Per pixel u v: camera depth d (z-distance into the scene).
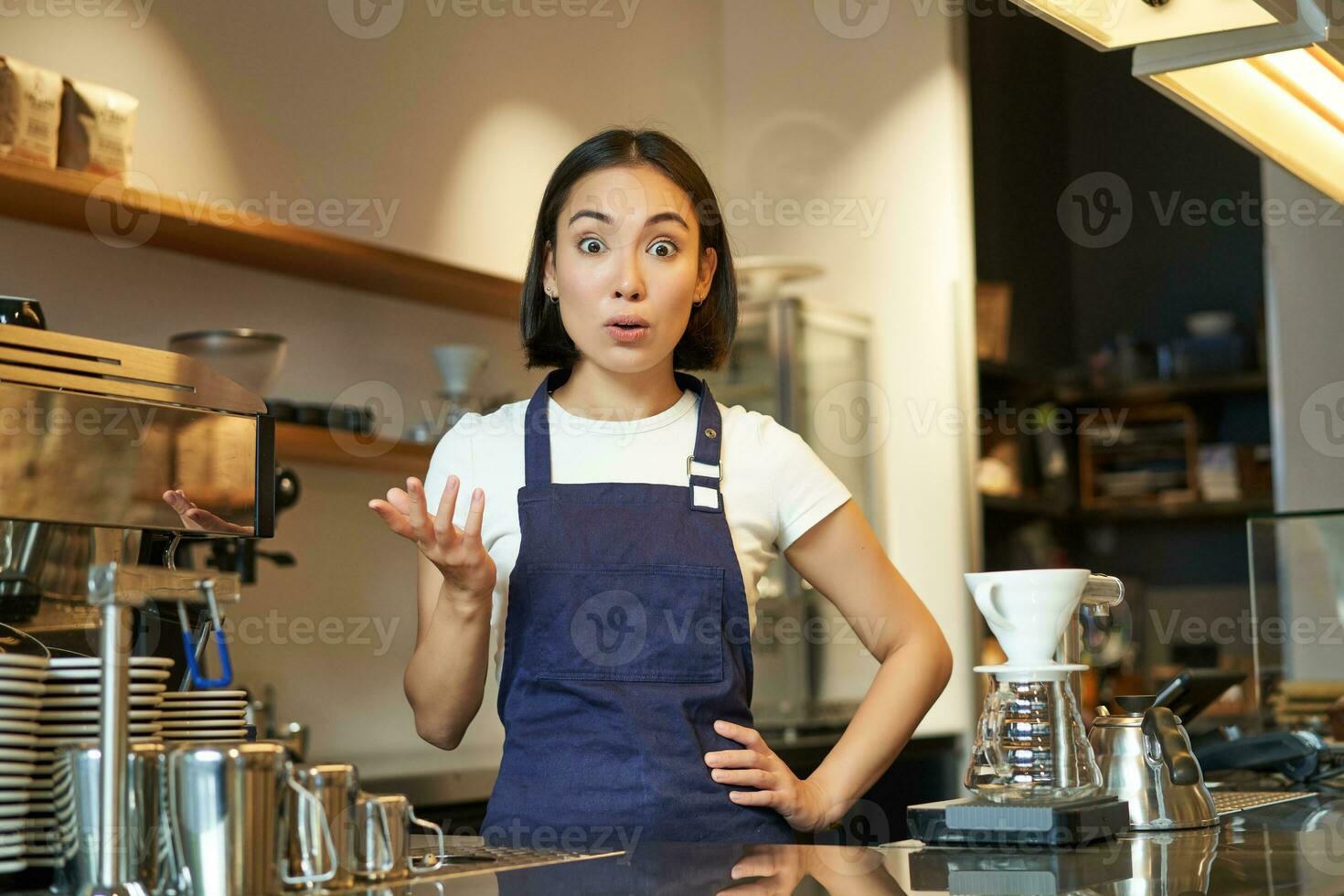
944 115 4.05
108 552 1.24
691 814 1.36
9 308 1.20
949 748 3.77
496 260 3.51
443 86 3.40
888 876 1.06
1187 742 1.39
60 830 1.02
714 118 4.38
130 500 1.18
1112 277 5.32
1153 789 1.37
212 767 0.94
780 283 3.86
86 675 1.12
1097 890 0.99
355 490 3.15
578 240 1.48
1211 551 4.98
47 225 2.56
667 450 1.54
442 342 3.39
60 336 1.15
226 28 2.88
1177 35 1.69
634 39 4.05
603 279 1.45
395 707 3.22
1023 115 5.08
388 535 3.23
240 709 1.27
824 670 3.96
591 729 1.39
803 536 1.59
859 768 1.52
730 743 1.43
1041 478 4.82
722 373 3.85
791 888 0.99
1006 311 4.48
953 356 3.97
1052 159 5.30
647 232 1.46
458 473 1.55
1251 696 2.14
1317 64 1.77
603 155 1.48
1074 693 1.38
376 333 3.22
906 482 4.00
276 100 2.97
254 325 2.94
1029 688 1.29
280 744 0.99
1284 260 4.11
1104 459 5.07
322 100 3.08
